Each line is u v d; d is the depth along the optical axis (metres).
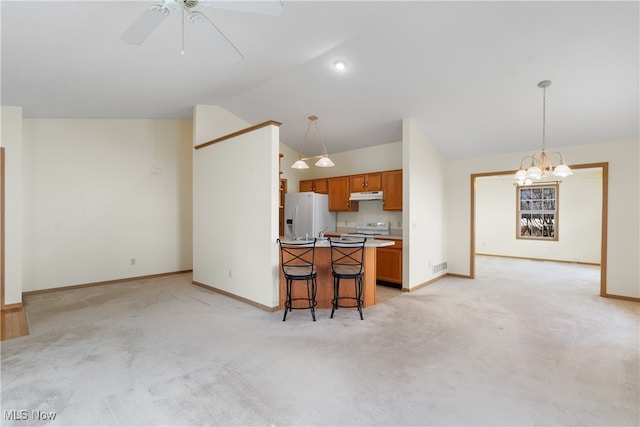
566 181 7.94
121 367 2.48
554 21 2.81
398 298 4.48
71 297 4.45
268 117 5.46
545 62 3.32
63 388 2.18
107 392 2.14
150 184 5.71
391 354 2.73
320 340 3.02
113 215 5.32
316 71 4.03
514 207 8.77
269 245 3.87
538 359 2.64
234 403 2.04
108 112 4.83
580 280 5.70
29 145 4.59
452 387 2.22
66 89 3.73
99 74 3.45
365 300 4.05
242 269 4.28
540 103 4.04
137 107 4.78
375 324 3.45
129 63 3.30
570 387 2.23
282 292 3.97
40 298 4.39
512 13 2.79
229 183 4.50
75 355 2.67
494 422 1.86
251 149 4.13
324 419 1.89
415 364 2.56
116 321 3.50
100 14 2.41
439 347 2.87
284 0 2.60
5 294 3.88
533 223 8.48
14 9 2.25
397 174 5.47
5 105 3.92
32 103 4.01
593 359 2.64
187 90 4.39
